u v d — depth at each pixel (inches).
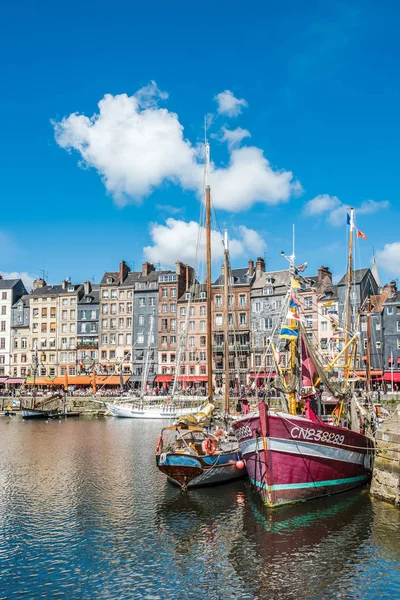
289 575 638.5
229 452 1056.2
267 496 873.5
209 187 1395.2
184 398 2652.6
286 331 979.3
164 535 773.9
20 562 686.5
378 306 2987.2
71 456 1421.0
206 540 749.9
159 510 894.4
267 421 856.3
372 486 934.4
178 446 1129.4
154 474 1178.6
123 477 1149.1
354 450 984.3
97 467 1262.3
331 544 721.6
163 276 3649.1
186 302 3538.4
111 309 3801.7
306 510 860.0
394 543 721.0
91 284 4082.2
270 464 861.8
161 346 3587.6
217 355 3324.3
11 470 1230.9
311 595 594.2
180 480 1013.8
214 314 3410.4
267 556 690.8
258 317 3267.7
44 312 3971.5
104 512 887.1
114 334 3772.1
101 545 739.4
